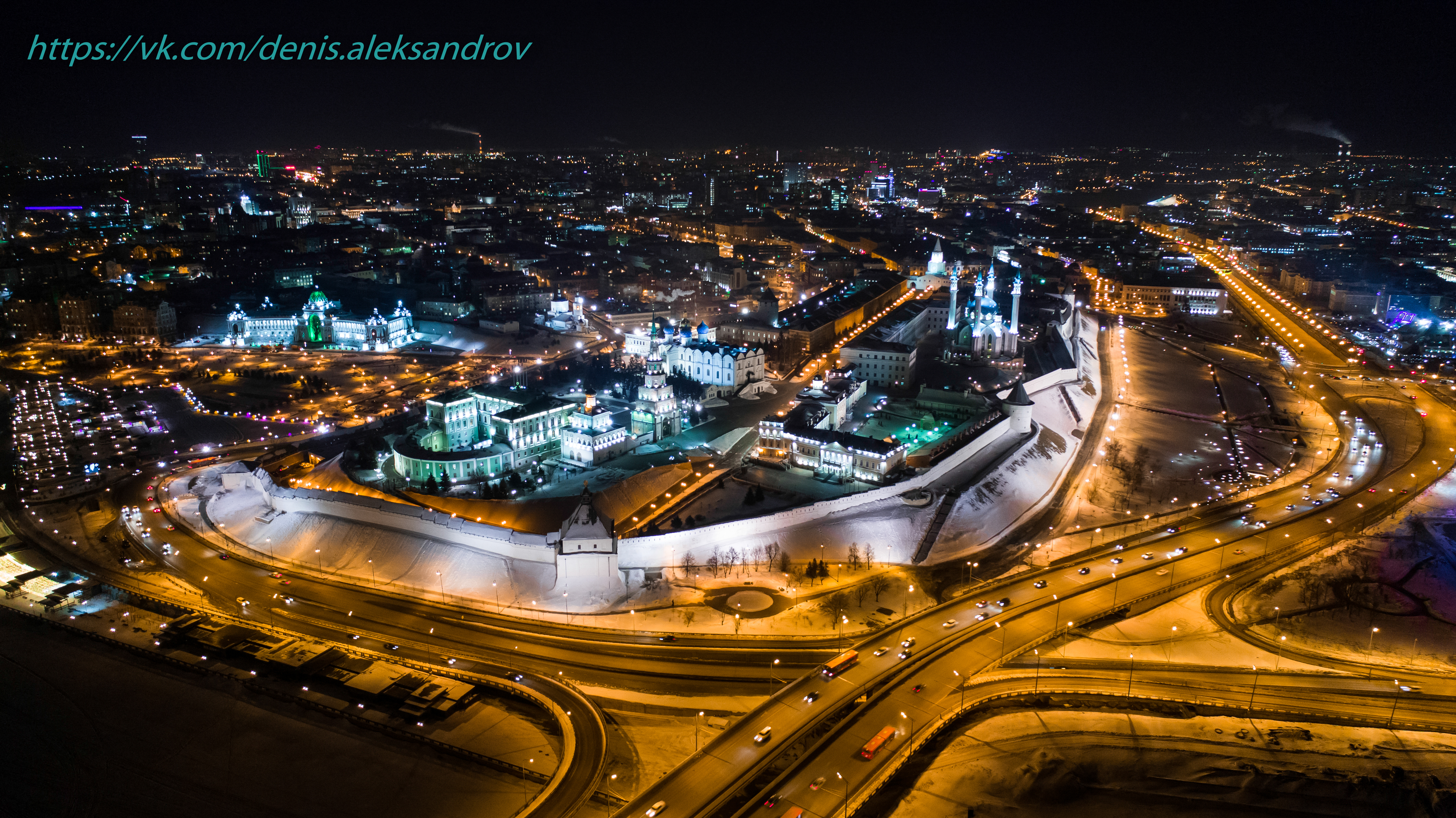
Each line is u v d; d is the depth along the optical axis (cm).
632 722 15475
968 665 17238
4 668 16875
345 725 15362
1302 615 19975
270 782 13950
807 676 16612
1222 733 15538
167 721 15388
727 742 14600
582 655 17738
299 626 18825
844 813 12988
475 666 17225
